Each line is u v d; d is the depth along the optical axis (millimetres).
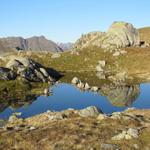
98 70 149250
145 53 163750
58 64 160375
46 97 96125
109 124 43219
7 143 36344
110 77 134625
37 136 38156
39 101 89750
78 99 92938
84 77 135375
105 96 98125
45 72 127875
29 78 118188
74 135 37312
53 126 43438
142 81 127500
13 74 114875
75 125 42562
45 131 40500
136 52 166875
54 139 36344
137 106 82312
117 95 99312
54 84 121188
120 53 165500
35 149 33750
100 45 180125
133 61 154625
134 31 187250
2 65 157750
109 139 36031
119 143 34250
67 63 160625
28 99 92562
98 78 133125
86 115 52062
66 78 133875
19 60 126938
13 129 45812
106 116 47812
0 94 95375
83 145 33906
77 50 180625
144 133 37531
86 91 107812
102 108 79938
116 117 47250
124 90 109062
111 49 173125
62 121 46469
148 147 33375
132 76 136125
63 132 39062
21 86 107312
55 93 103312
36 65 131875
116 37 180875
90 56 166500
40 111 77000
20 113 73688
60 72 146500
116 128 40844
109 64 154875
